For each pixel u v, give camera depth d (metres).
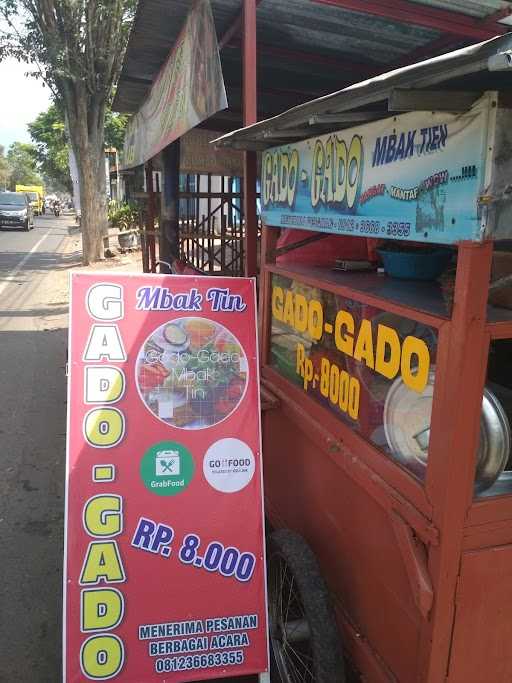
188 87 3.70
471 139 1.28
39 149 41.31
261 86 5.01
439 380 1.46
